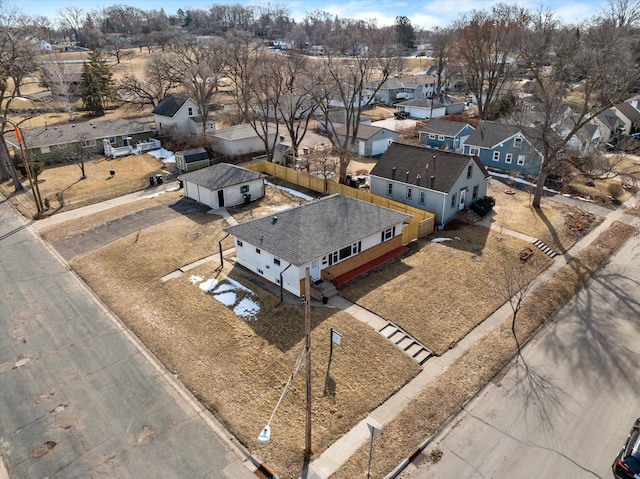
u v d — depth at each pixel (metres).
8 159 39.53
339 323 20.88
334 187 37.66
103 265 26.67
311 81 46.59
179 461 14.42
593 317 22.48
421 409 16.52
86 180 42.47
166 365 18.61
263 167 44.53
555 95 33.41
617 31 35.09
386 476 13.95
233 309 21.98
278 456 14.58
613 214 35.28
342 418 16.06
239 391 17.19
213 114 63.12
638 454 13.66
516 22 59.62
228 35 99.94
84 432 15.51
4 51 37.94
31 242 30.22
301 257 21.97
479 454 14.83
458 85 92.31
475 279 25.16
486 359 19.25
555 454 14.84
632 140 54.00
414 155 35.09
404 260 27.22
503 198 37.81
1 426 15.76
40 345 19.92
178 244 28.84
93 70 69.00
